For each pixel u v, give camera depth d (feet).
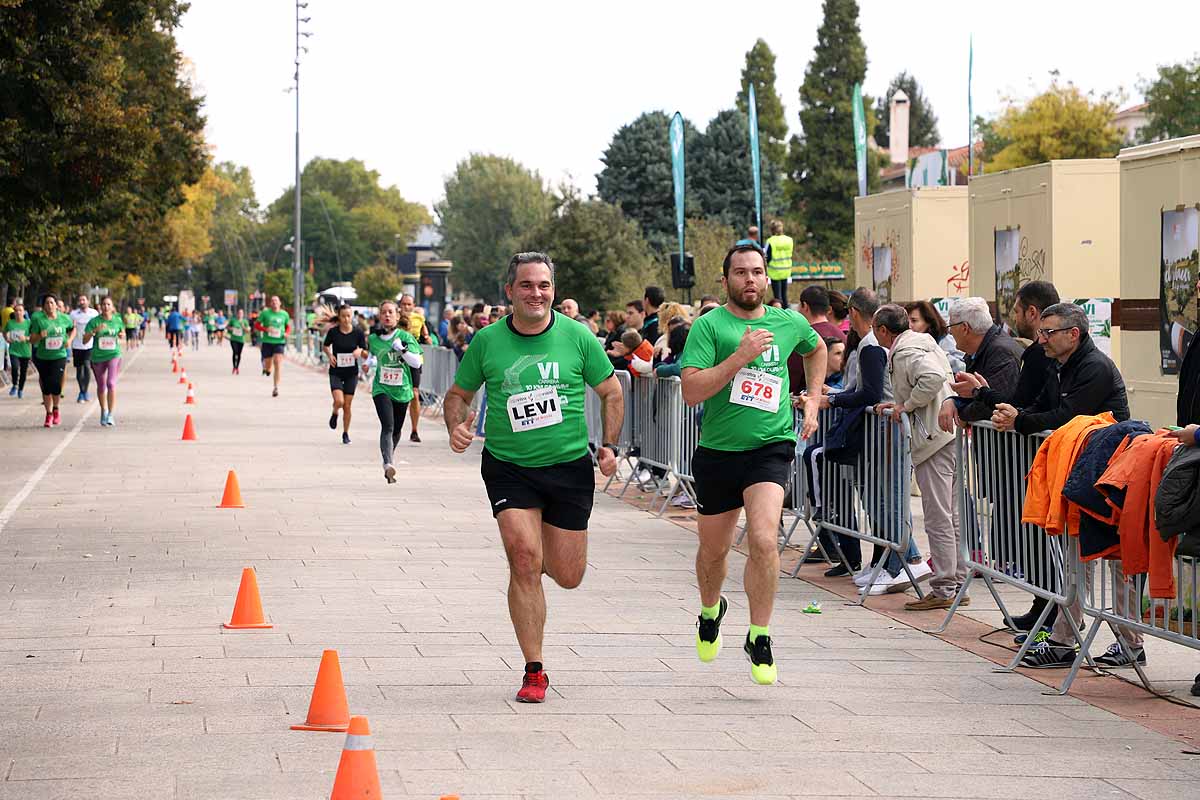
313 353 209.67
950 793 20.97
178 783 20.77
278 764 21.75
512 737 23.61
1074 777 21.86
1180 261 45.78
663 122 258.16
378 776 20.16
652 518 53.21
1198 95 231.50
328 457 74.79
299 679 27.37
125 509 53.67
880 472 37.27
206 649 30.04
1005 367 34.96
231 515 52.26
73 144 85.92
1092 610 27.58
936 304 70.59
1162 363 47.24
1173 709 26.27
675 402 53.36
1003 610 32.76
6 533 47.42
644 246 236.22
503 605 35.50
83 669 28.12
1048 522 27.22
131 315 288.10
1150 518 24.99
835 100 280.92
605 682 27.73
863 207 83.15
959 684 28.12
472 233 418.31
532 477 26.68
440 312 195.42
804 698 26.76
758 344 26.66
